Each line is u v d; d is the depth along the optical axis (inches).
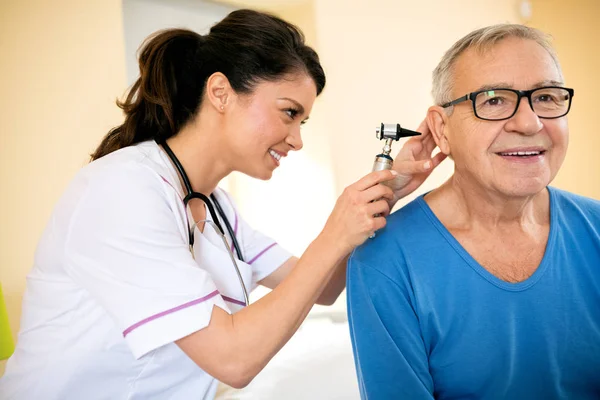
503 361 37.6
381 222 35.9
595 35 132.3
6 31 94.4
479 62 37.0
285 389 75.7
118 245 33.8
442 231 39.7
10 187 94.7
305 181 132.6
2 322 84.8
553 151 36.8
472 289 38.1
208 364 34.4
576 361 37.9
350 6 129.3
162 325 33.1
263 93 40.0
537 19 142.9
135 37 111.6
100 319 36.3
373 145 131.4
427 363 38.4
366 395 37.7
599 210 40.3
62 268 36.1
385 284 38.9
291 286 35.4
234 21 41.4
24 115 96.0
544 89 35.9
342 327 103.3
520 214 39.2
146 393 38.3
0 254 94.4
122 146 42.9
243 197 138.4
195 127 41.7
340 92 129.2
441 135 41.1
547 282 37.8
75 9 100.5
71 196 36.1
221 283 43.0
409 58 133.3
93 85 102.2
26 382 36.9
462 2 137.1
